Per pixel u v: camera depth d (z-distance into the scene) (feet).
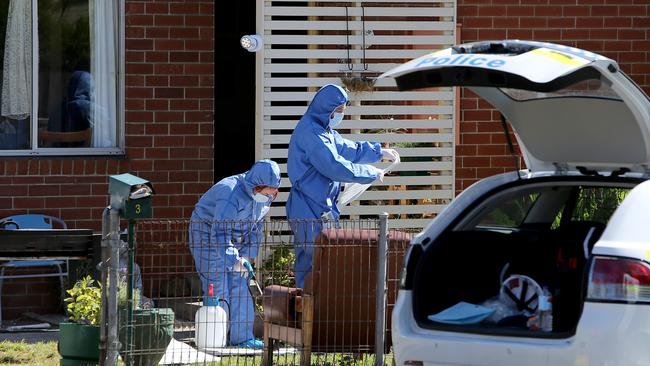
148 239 130.93
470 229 85.30
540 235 85.40
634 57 157.38
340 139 133.90
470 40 154.71
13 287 141.59
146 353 102.89
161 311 104.17
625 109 77.97
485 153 155.33
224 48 172.24
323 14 147.64
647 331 69.46
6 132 145.07
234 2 171.94
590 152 82.43
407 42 149.59
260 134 146.72
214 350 114.83
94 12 147.02
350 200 134.92
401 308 78.95
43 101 146.10
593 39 156.56
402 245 107.96
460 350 75.31
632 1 157.07
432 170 151.53
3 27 144.97
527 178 84.89
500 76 74.69
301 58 147.74
